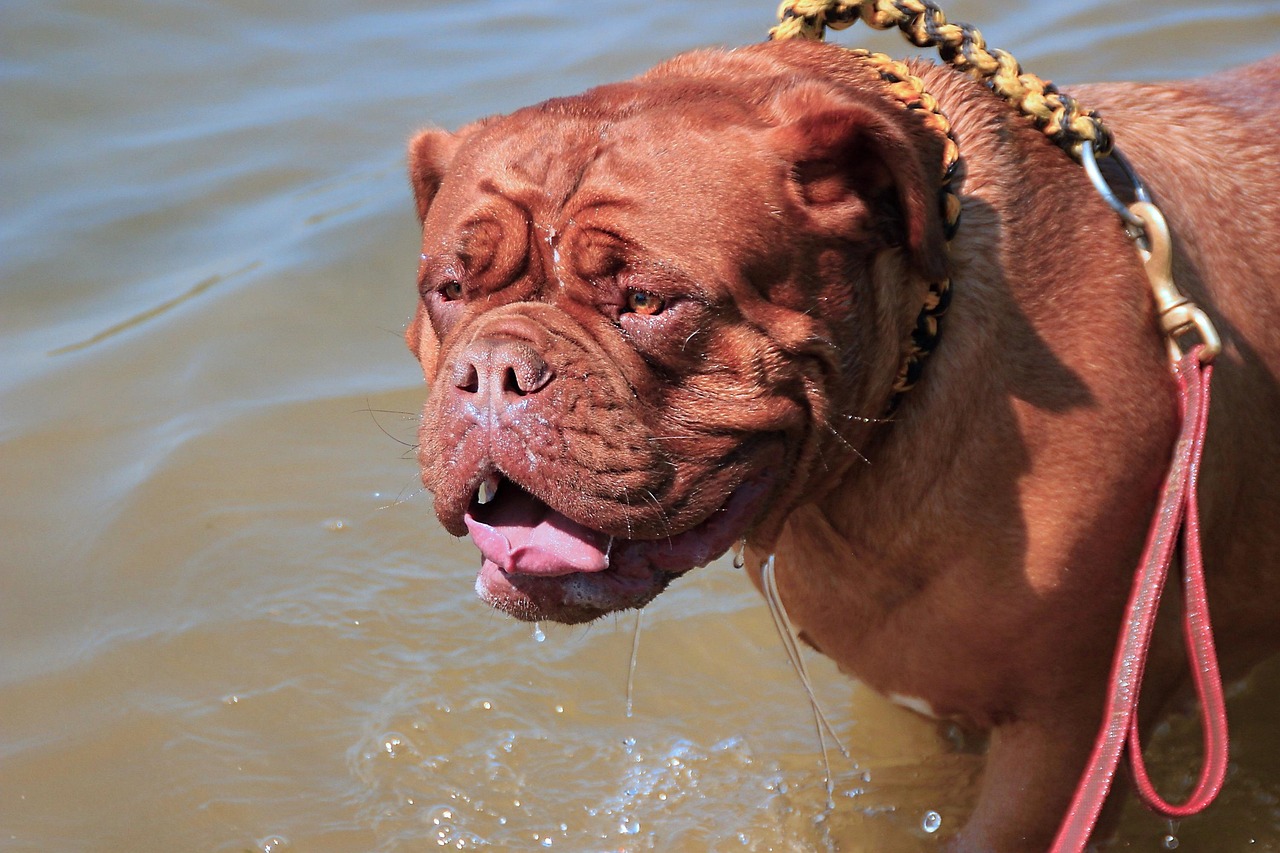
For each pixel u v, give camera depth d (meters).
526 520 5.03
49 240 11.20
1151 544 5.04
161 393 9.70
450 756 7.15
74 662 7.62
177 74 13.45
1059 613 5.38
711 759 7.18
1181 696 6.39
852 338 5.08
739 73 5.68
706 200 4.79
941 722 6.49
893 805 6.87
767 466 5.11
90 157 12.25
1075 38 13.36
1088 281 5.40
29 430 9.32
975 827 5.81
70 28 13.99
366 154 12.14
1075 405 5.28
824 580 5.79
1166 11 13.80
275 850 6.57
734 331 4.86
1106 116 6.20
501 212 4.89
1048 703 5.59
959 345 5.28
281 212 11.52
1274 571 6.17
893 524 5.43
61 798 6.82
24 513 8.68
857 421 5.24
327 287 10.69
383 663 7.71
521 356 4.69
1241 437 5.83
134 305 10.54
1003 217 5.36
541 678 7.67
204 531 8.55
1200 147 6.17
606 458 4.75
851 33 13.48
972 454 5.29
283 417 9.47
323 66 13.52
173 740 7.17
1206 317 5.25
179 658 7.68
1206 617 5.00
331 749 7.17
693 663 7.82
